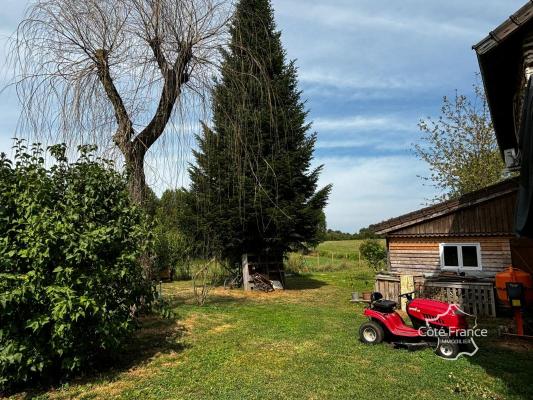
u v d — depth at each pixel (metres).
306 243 16.08
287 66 15.09
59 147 5.80
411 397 4.64
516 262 9.98
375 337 6.97
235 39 9.12
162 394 4.79
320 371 5.55
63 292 4.79
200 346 6.90
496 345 6.86
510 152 7.71
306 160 15.15
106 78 7.68
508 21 5.21
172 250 18.02
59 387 5.09
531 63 5.37
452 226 10.80
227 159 10.72
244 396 4.68
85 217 5.50
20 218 5.11
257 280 15.12
